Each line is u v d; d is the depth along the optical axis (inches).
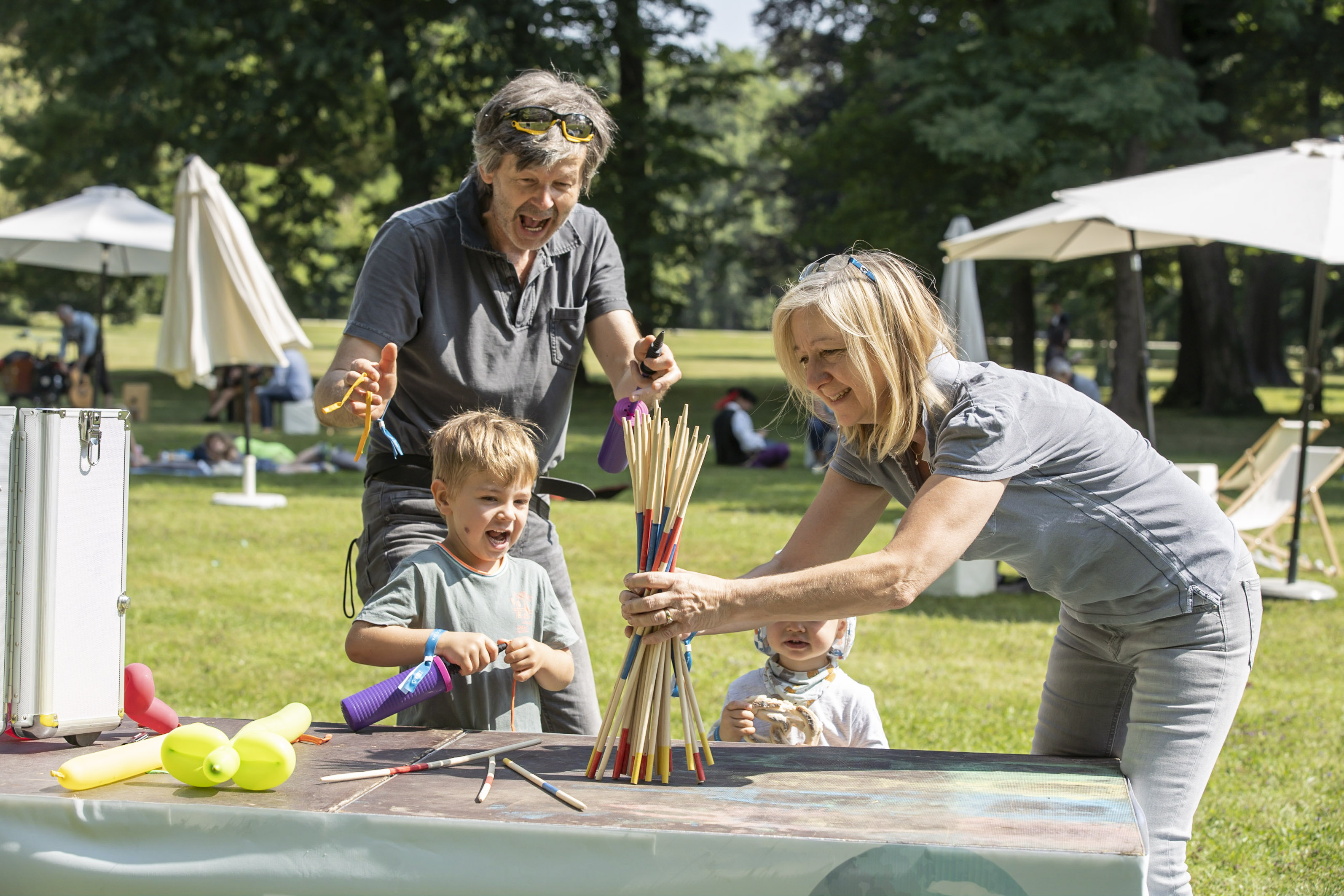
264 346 374.6
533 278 105.3
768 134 1980.8
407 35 906.1
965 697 192.1
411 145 906.7
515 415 107.4
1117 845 62.1
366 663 93.2
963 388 77.6
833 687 117.6
